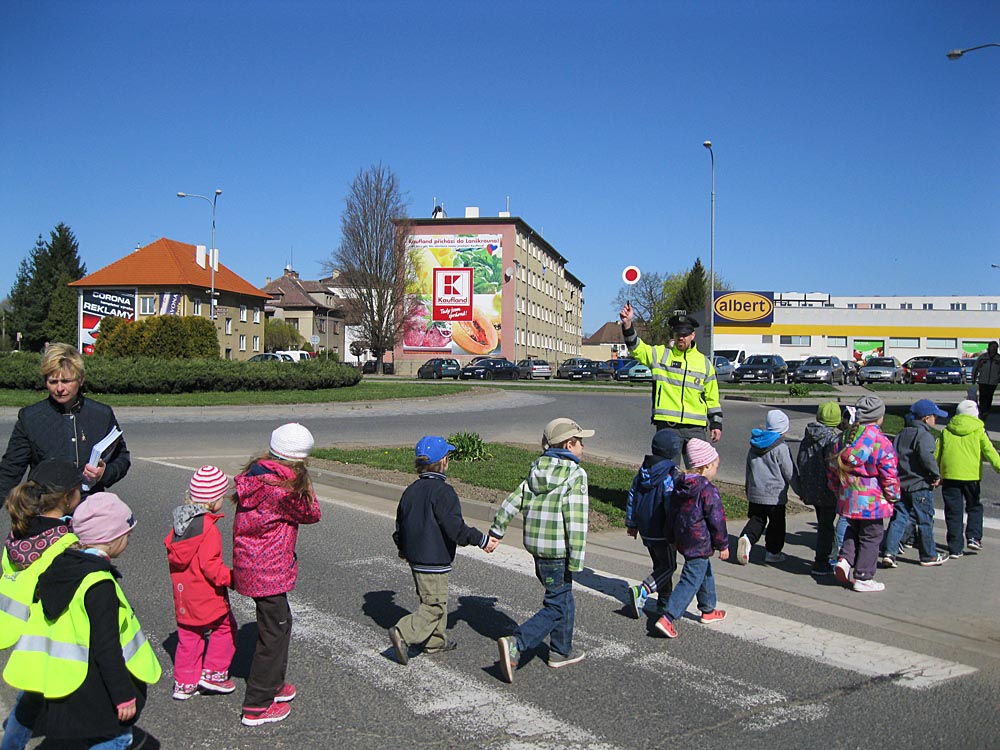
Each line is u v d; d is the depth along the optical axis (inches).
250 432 717.9
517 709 173.0
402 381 1760.6
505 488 402.3
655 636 222.5
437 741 157.3
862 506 266.2
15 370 1096.2
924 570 301.7
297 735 159.2
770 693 183.3
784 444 300.7
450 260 2741.1
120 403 936.3
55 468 135.3
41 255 3472.0
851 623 236.2
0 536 316.8
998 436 675.4
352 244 2524.6
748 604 255.1
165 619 226.4
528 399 1214.3
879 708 175.5
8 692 181.3
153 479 458.3
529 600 253.3
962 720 169.8
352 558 298.4
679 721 168.1
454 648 210.4
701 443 227.0
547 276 3412.9
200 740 156.4
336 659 200.8
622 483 431.8
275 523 164.9
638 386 1642.5
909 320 2819.9
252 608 241.9
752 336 2807.6
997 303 3710.6
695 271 3878.0
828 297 3137.3
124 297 2610.7
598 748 155.4
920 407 309.0
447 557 198.5
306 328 3784.5
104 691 126.8
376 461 494.9
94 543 130.9
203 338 1326.3
